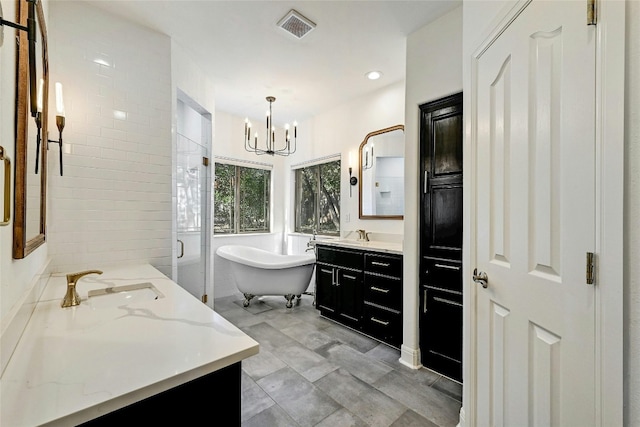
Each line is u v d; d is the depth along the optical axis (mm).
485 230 1287
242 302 3768
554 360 893
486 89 1282
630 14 664
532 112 989
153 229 2318
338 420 1635
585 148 779
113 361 806
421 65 2213
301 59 2680
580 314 794
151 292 1655
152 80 2297
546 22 924
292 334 2785
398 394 1876
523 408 1038
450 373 2053
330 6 1986
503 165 1155
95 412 634
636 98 652
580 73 794
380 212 3338
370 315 2701
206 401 812
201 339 946
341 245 3018
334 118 3934
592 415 756
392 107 3217
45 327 1042
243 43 2441
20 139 1024
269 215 4746
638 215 648
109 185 2117
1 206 819
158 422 737
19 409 612
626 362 672
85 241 2021
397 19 2109
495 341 1216
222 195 4254
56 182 1914
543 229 938
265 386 1943
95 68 2055
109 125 2113
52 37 1906
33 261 1309
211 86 3137
